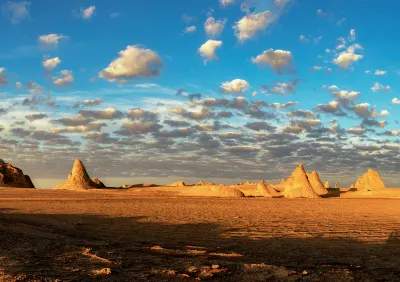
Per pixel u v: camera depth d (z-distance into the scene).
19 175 66.69
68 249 10.54
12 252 9.81
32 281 6.88
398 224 19.00
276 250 11.91
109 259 9.21
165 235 15.12
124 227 17.53
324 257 10.71
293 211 26.48
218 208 28.62
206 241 13.72
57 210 25.44
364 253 11.46
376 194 50.12
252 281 7.36
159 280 7.25
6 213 22.31
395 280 7.62
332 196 51.38
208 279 7.44
